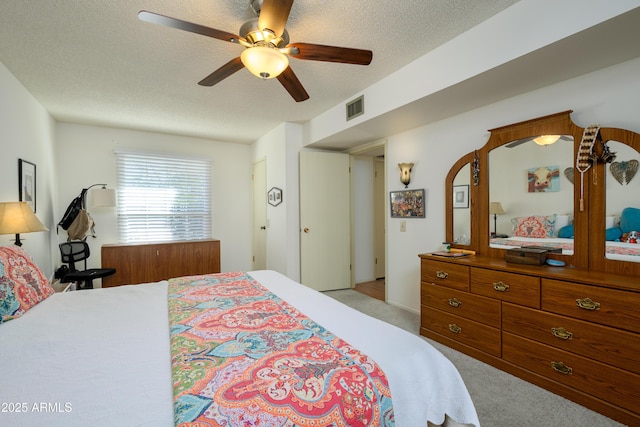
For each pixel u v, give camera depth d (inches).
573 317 69.2
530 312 77.3
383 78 108.8
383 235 201.0
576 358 68.8
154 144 182.9
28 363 40.8
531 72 78.2
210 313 59.6
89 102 129.1
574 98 81.8
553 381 72.9
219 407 31.4
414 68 96.4
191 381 35.5
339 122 134.2
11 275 62.2
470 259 96.7
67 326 54.4
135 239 176.7
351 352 43.2
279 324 53.9
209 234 200.4
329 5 69.4
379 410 36.5
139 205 177.9
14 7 68.4
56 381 36.4
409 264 135.0
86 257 149.4
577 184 80.2
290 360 40.6
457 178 112.3
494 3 70.3
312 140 157.5
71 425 28.9
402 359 43.2
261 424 30.7
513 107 95.0
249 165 214.4
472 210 107.0
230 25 76.4
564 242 83.3
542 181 87.9
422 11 72.5
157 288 82.7
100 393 34.0
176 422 29.4
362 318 58.0
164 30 78.2
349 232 178.4
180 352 43.0
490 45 75.7
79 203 151.6
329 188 172.6
